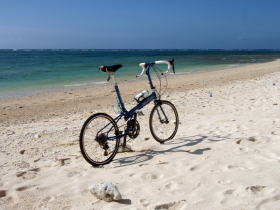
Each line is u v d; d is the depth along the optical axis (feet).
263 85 50.11
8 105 43.60
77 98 48.42
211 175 14.40
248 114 27.45
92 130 17.10
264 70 90.17
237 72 86.84
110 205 12.45
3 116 36.58
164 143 20.10
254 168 14.79
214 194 12.67
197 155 17.15
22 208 12.73
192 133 21.89
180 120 26.89
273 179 13.47
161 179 14.52
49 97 50.16
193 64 140.26
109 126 17.44
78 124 29.22
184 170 15.26
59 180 15.23
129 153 18.56
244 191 12.67
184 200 12.35
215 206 11.80
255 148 17.54
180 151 18.12
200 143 19.31
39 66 130.72
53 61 183.73
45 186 14.61
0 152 20.62
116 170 16.07
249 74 78.43
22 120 34.32
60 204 12.87
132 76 82.69
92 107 40.63
